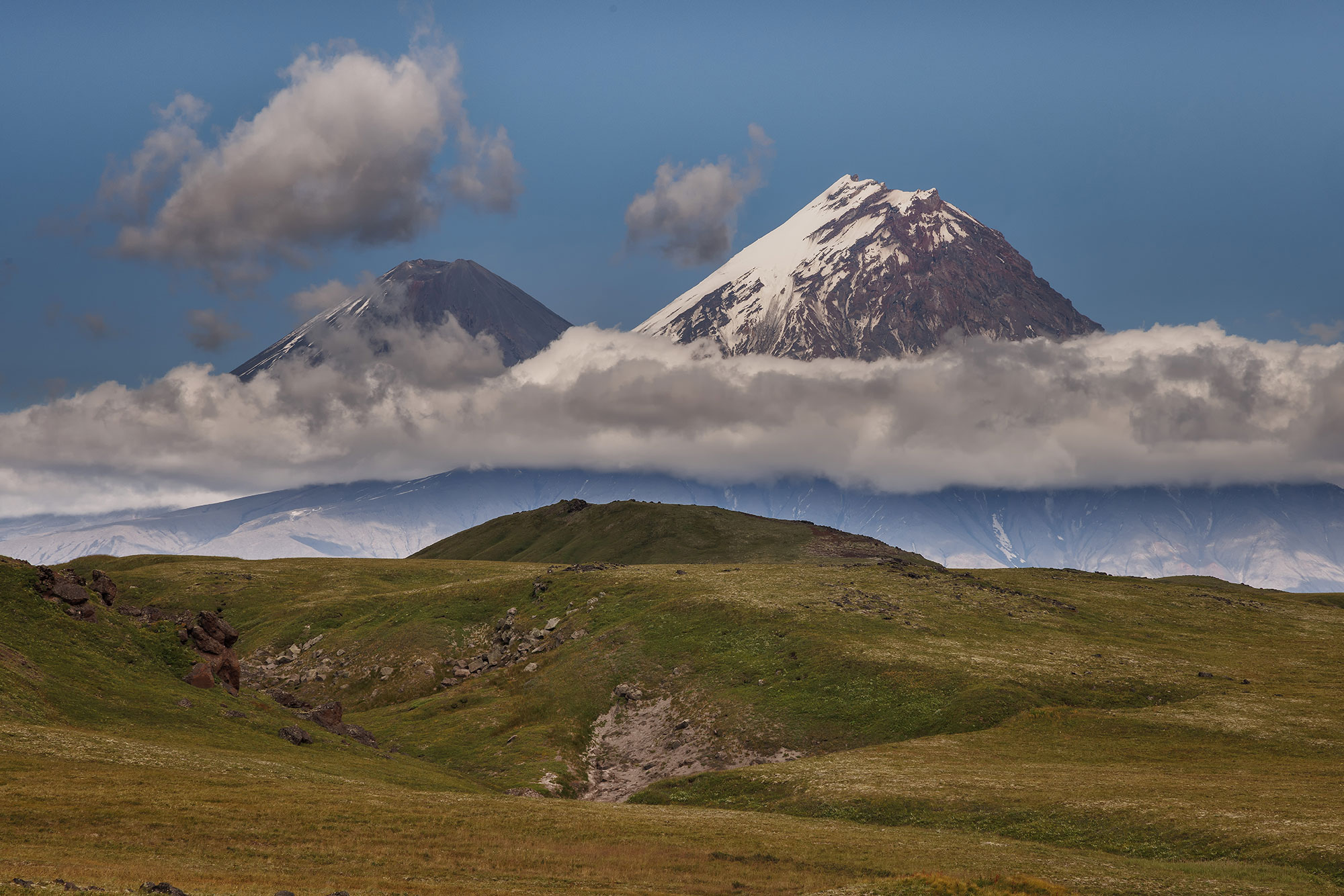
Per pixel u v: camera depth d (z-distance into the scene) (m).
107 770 65.38
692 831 65.88
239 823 57.81
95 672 87.75
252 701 98.50
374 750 98.31
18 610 90.50
